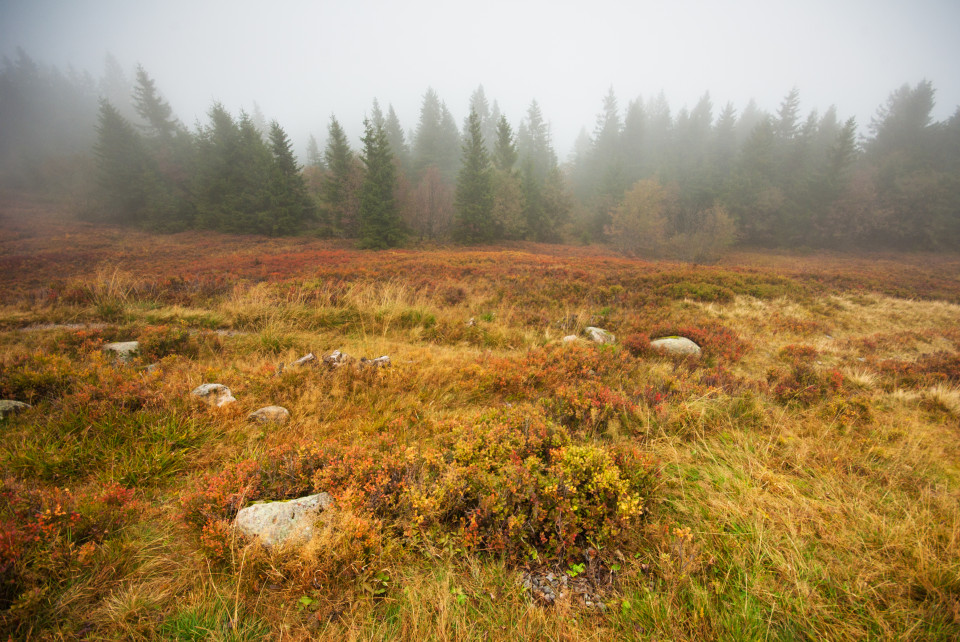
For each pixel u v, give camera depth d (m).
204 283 11.70
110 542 2.49
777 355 7.89
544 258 23.73
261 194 38.53
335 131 36.91
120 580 2.33
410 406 4.73
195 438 3.80
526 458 3.37
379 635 2.12
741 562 2.48
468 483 3.03
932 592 2.27
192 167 45.94
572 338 7.96
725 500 3.05
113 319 8.61
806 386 5.51
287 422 4.26
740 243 46.53
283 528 2.58
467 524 2.77
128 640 2.05
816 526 2.82
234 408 4.30
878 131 56.22
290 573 2.38
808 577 2.40
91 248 26.22
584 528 2.72
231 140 42.25
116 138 42.69
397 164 41.56
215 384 4.68
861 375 6.45
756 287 14.15
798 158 49.75
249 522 2.59
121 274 14.30
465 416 4.42
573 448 3.33
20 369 4.71
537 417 4.14
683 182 50.84
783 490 3.24
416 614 2.20
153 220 39.88
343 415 4.46
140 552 2.50
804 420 4.67
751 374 6.81
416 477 3.13
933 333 10.31
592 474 3.06
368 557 2.47
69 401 4.14
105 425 3.75
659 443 3.99
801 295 13.91
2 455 3.30
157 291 10.67
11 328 7.86
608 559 2.56
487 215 39.31
